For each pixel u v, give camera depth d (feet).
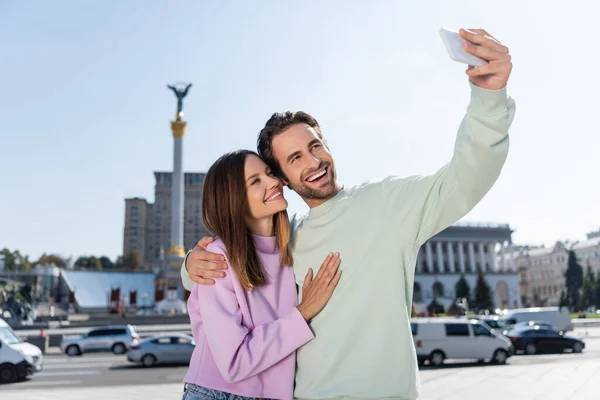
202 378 8.25
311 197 8.93
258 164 8.79
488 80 6.68
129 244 423.64
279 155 8.99
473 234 308.19
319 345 8.07
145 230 428.97
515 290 304.50
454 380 42.65
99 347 88.28
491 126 6.77
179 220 191.62
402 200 8.14
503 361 63.10
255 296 8.45
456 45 6.42
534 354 78.59
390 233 8.10
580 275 295.07
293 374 8.26
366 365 7.79
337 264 8.21
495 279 302.86
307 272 8.76
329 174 8.89
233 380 7.78
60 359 79.92
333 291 8.20
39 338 92.07
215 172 8.86
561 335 79.77
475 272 300.61
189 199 411.95
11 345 50.29
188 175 433.48
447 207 7.77
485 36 6.52
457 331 63.16
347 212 8.60
